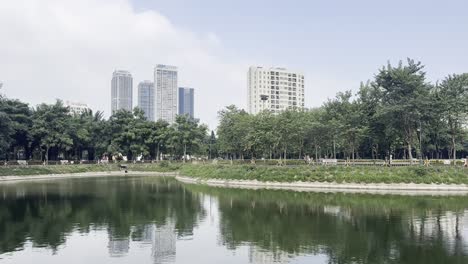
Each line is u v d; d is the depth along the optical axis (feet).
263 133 243.81
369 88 233.76
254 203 139.33
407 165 205.05
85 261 70.23
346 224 100.22
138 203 140.97
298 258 70.74
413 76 200.75
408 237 85.71
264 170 214.07
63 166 318.65
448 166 197.67
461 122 217.56
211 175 233.14
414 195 159.53
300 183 195.72
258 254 73.56
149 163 380.58
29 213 119.55
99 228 97.71
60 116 337.52
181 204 138.10
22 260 70.79
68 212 121.29
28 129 316.60
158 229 96.27
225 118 309.22
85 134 357.20
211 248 78.18
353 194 163.84
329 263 67.56
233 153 356.38
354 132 221.66
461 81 214.69
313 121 245.45
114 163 372.58
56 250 77.30
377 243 80.69
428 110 201.67
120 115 397.19
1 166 281.95
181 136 384.47
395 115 206.80
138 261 70.18
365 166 199.31
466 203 135.95
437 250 75.15
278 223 102.53
